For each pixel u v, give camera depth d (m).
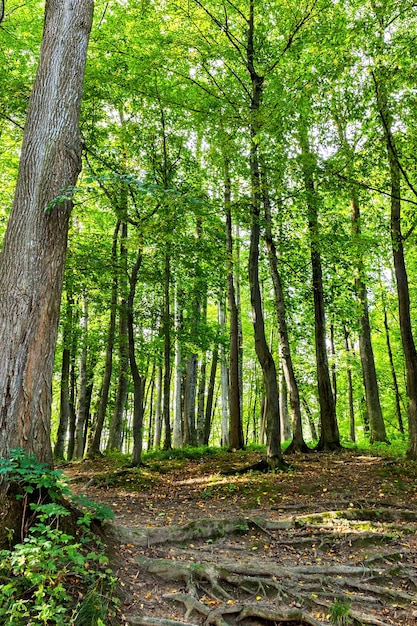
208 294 18.41
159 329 15.41
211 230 13.24
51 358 4.74
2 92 9.34
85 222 15.98
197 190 11.51
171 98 11.30
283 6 10.44
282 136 9.94
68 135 5.16
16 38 11.16
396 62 9.30
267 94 10.15
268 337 26.19
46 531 3.70
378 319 23.30
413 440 11.02
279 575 4.93
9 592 3.32
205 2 10.84
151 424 28.72
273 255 14.34
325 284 16.08
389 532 6.39
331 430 13.81
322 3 10.09
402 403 24.09
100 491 9.57
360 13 10.37
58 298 4.89
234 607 4.24
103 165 11.55
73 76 5.32
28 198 4.85
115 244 13.60
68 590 3.77
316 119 10.41
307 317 18.30
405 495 8.29
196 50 11.01
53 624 3.39
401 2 8.71
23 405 4.41
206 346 17.34
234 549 5.81
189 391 18.19
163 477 10.77
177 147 12.33
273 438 10.52
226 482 9.53
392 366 21.42
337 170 10.45
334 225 14.27
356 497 8.18
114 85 11.33
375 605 4.66
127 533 5.31
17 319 4.52
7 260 4.70
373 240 13.04
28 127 5.12
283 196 13.18
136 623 3.81
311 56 10.28
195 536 5.98
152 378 27.58
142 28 11.32
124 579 4.41
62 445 17.64
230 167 11.73
